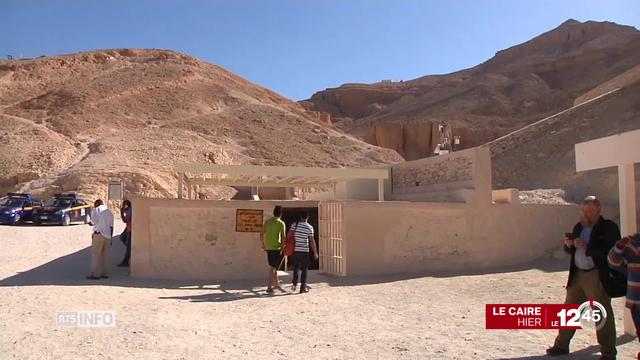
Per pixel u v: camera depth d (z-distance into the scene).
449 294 11.19
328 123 125.81
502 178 40.38
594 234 6.32
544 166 39.69
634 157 7.19
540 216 17.00
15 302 9.49
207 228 14.01
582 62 133.88
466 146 103.56
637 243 6.07
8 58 114.50
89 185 45.97
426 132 102.25
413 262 14.88
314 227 17.83
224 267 14.02
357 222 14.27
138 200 13.71
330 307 9.92
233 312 9.48
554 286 11.88
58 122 75.94
